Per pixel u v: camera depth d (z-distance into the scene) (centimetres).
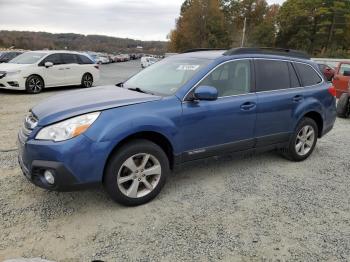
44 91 1282
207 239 307
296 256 287
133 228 320
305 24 6606
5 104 964
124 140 346
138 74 488
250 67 447
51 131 314
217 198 388
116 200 345
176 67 436
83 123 315
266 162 519
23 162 332
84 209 351
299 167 502
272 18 7750
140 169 354
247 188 418
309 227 333
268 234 318
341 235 321
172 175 452
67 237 302
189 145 385
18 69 1167
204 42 7144
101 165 322
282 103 469
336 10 6297
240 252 290
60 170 306
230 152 429
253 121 439
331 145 635
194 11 7212
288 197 397
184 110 373
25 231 308
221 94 412
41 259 257
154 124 347
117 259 275
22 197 371
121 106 341
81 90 425
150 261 274
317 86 530
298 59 518
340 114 941
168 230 318
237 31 7656
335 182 448
